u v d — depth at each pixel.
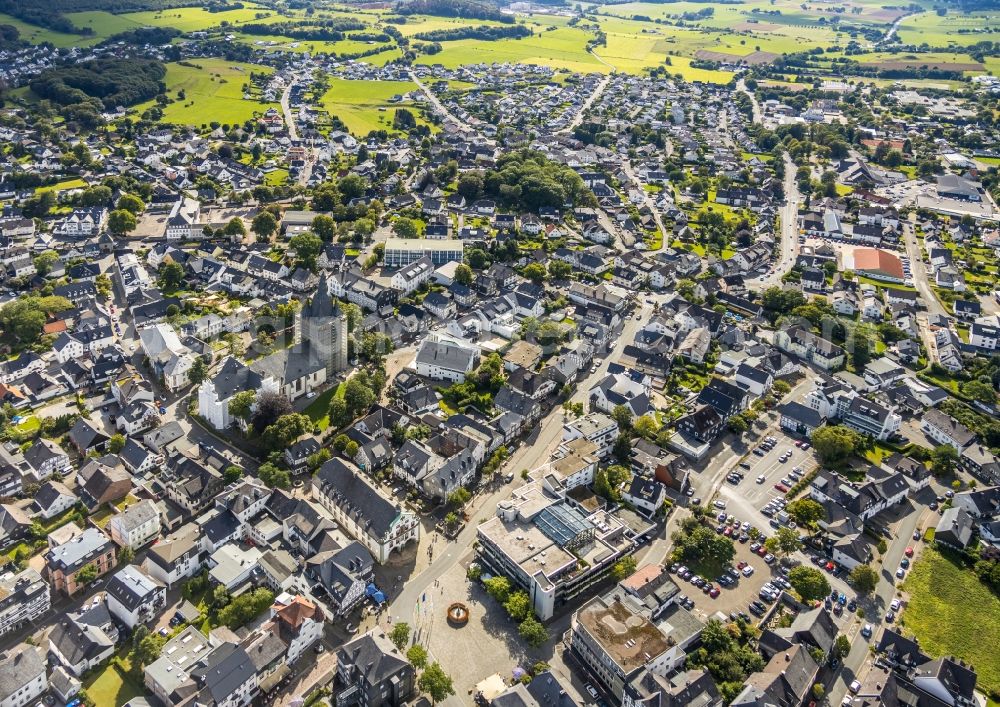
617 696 188.00
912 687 193.38
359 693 181.50
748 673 193.25
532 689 182.50
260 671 185.88
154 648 189.50
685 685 182.75
